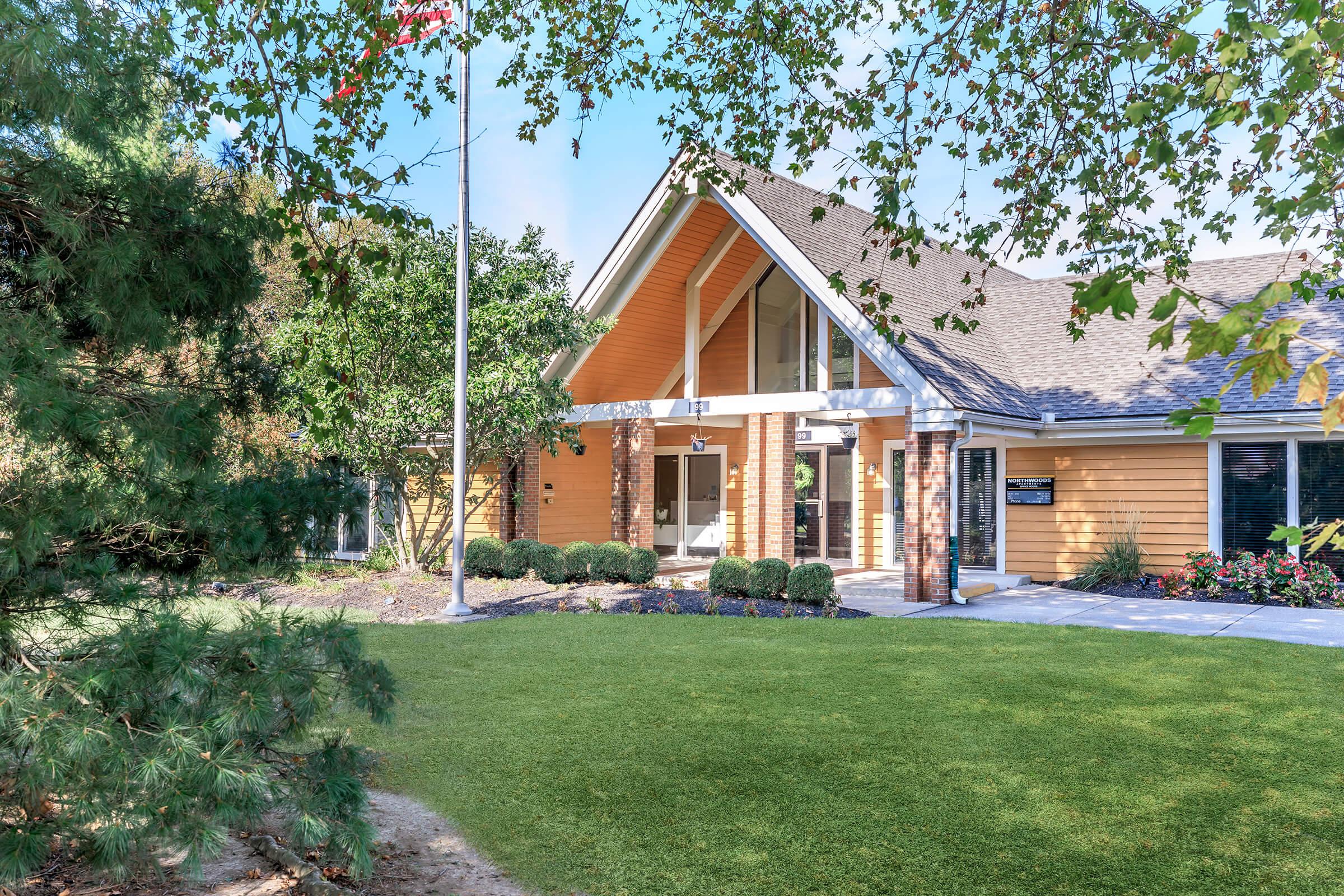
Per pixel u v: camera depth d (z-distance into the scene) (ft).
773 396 53.57
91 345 15.39
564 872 16.51
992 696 27.61
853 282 52.42
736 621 41.14
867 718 25.44
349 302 20.70
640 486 58.85
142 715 11.12
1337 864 16.61
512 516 63.93
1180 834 17.90
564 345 57.26
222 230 15.67
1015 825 18.31
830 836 17.87
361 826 12.91
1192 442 52.37
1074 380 57.57
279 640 12.29
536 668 32.01
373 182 19.69
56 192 13.16
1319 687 28.53
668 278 60.39
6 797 10.71
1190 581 49.73
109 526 12.98
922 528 47.80
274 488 16.06
